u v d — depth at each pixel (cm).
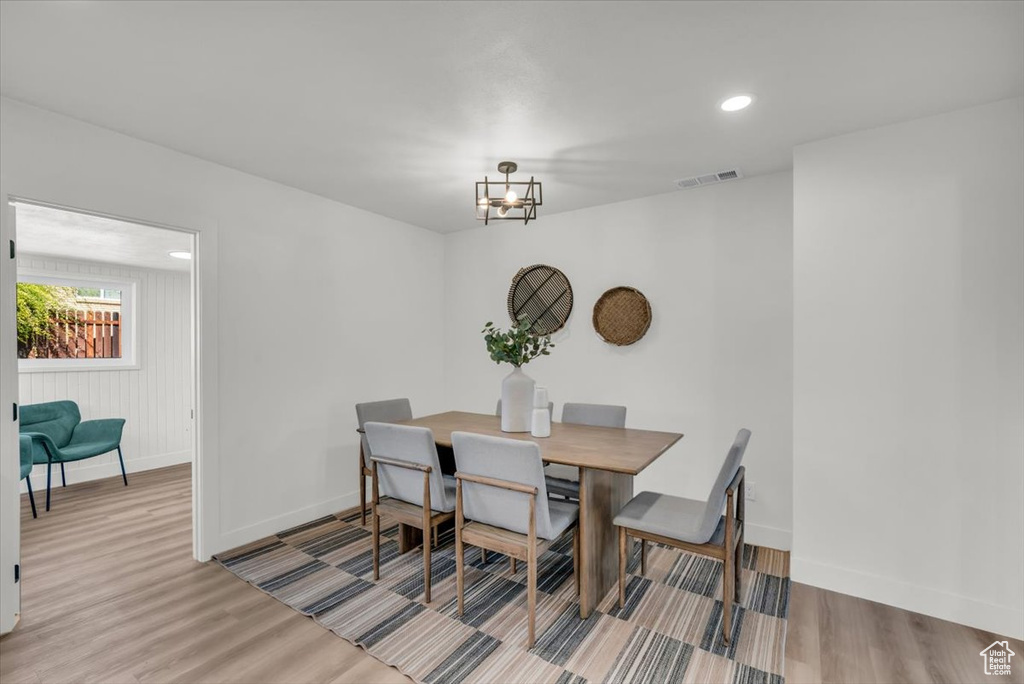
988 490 206
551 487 269
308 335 330
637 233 344
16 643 193
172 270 504
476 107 212
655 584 243
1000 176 204
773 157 268
